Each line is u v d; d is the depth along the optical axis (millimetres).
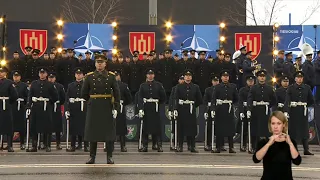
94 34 19516
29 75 17969
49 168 10789
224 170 10773
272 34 19734
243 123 15234
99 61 11508
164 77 18141
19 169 10633
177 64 18250
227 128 14844
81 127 14953
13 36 18953
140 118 15031
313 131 17438
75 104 14992
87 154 13953
